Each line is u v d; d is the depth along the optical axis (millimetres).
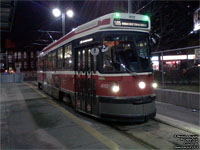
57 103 9859
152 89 6008
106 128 5730
